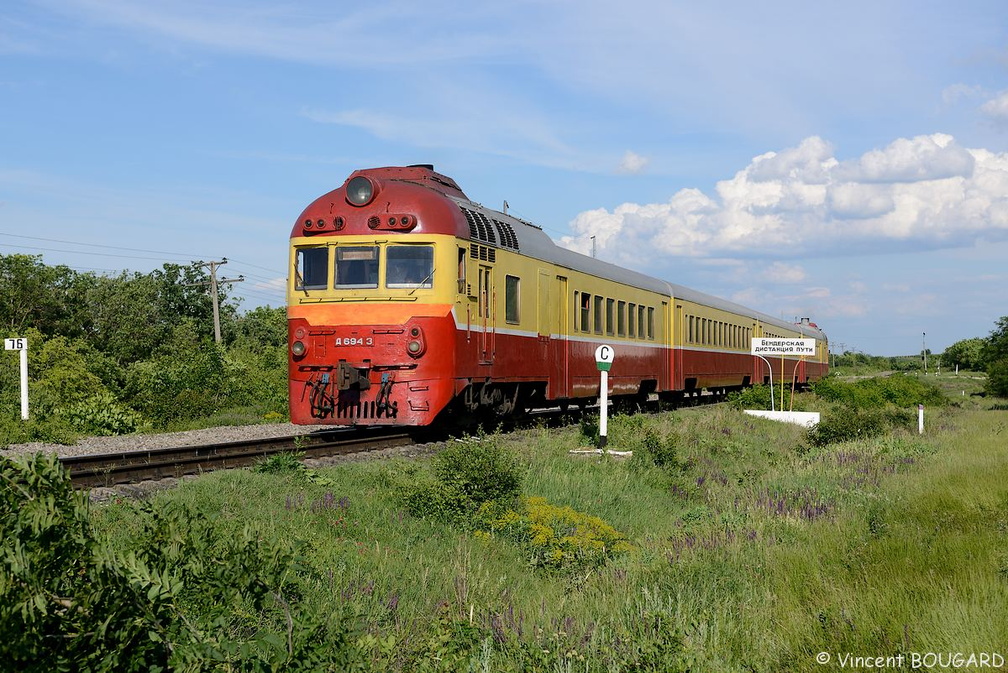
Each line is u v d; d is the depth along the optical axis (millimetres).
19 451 14914
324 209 15891
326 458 13344
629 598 6980
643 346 26391
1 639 4387
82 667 4629
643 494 13414
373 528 9000
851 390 38344
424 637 6156
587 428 18562
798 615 6410
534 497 11312
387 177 16828
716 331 35031
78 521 4879
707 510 11836
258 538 6645
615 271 24391
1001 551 7598
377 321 15195
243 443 14039
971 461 14195
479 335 16266
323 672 5094
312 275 15734
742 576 7707
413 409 15016
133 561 4840
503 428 19078
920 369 143250
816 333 56125
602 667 5664
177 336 47000
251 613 5617
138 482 10641
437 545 8969
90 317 44219
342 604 6504
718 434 21078
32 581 4539
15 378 23672
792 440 23031
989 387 48250
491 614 6863
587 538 9836
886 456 16078
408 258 15297
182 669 4738
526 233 18984
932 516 9328
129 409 23219
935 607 6105
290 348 15766
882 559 7602
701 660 5598
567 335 20609
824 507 10938
